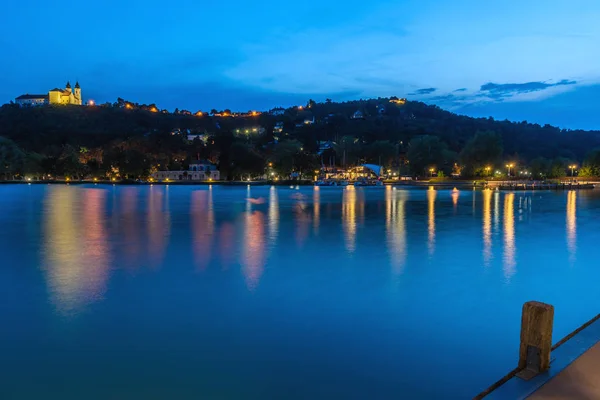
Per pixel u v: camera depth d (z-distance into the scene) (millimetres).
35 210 56969
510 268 22688
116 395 10180
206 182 188000
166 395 10188
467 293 18078
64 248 28297
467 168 171500
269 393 10250
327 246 29344
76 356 12109
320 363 11703
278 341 13086
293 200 80688
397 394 10211
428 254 26531
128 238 32719
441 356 12109
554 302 16922
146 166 197000
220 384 10648
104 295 17672
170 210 58031
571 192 108875
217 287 18906
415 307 16188
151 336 13477
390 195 98812
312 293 18031
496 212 55000
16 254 26125
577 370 7797
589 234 35281
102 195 96625
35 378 10945
